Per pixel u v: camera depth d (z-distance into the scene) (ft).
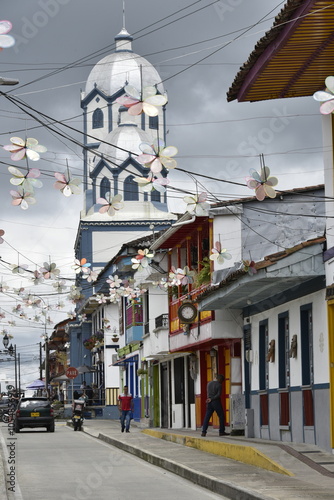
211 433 106.52
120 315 197.98
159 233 168.35
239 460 74.23
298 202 99.96
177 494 57.88
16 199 44.62
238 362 100.68
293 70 63.10
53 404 257.75
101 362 232.73
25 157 41.73
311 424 77.00
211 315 100.22
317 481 56.49
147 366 161.38
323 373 72.90
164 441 104.58
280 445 74.84
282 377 84.89
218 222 100.73
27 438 128.47
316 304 75.05
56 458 87.66
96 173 274.77
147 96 38.78
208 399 97.50
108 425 166.30
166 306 142.92
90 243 270.67
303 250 73.10
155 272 127.65
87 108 285.02
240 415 97.35
